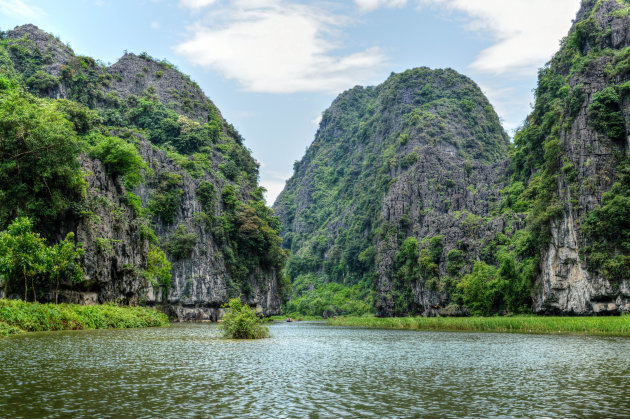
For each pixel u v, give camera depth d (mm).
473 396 23453
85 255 68562
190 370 29750
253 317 58562
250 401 21781
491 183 169625
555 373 30438
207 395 22766
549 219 95500
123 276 80312
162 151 132750
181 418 18859
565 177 94688
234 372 29391
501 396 23453
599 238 87562
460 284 123500
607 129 93312
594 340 55750
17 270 57000
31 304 55281
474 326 83562
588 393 24219
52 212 64688
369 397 23047
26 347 37719
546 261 95875
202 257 123500
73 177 66188
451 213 154625
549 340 56344
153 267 95250
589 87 97375
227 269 132875
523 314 100375
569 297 90875
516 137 165875
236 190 151625
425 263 141625
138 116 159125
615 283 84188
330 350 44531
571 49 141875
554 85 142750
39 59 153375
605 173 91000
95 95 155500
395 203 177375
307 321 158000
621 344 50094
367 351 43812
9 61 142250
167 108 167750
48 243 65688
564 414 20203
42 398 21312
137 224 87312
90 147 82688
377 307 160000
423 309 143500
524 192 135375
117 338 49188
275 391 23969
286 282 171750
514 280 104312
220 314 125812
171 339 51500
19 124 63156
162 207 117812
